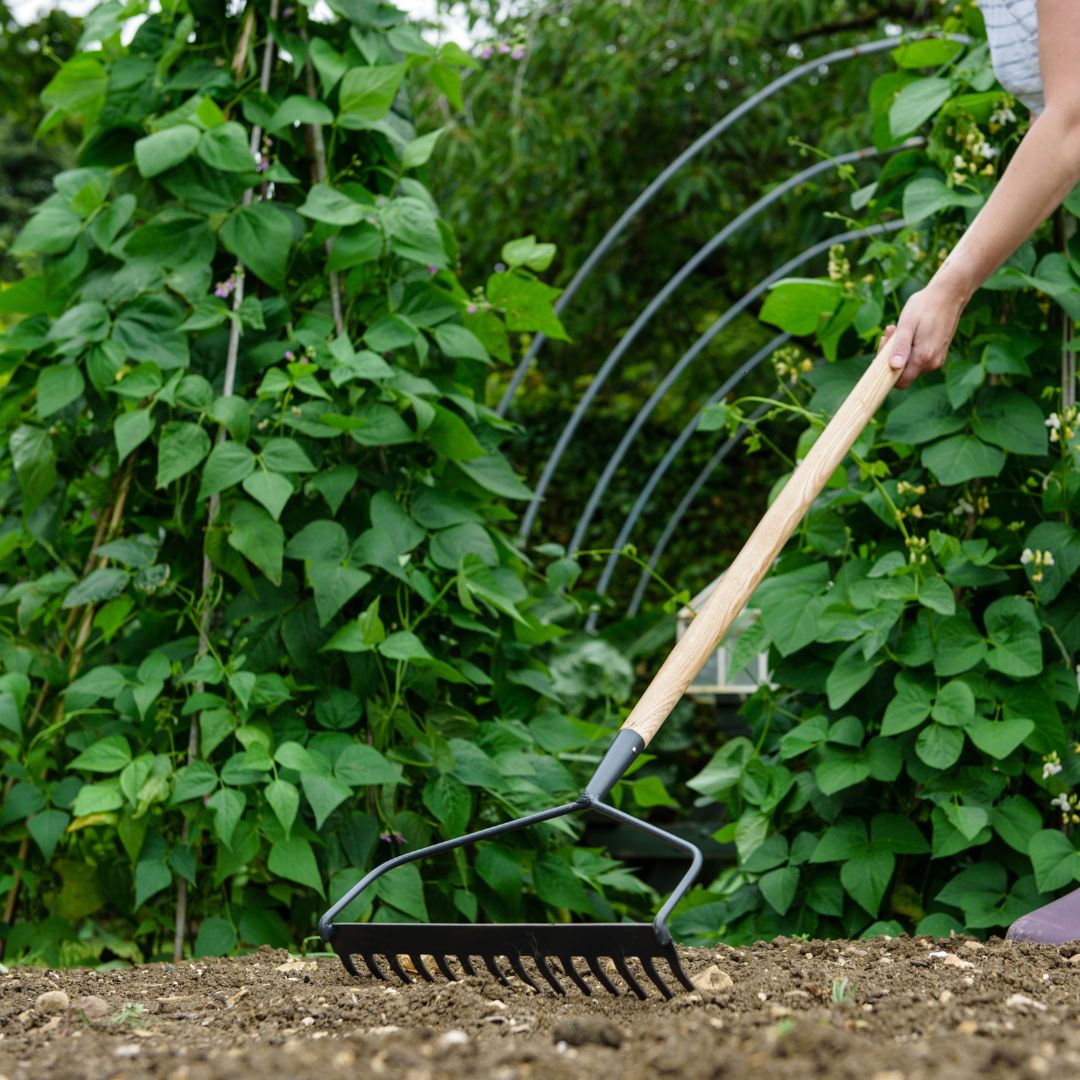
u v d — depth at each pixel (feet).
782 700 8.10
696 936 7.82
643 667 15.83
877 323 7.48
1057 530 7.03
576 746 8.43
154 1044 4.31
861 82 18.97
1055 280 7.09
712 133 13.07
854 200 8.15
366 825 7.20
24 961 7.36
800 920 7.36
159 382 7.35
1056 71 5.85
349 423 7.31
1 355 7.87
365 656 7.37
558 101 19.84
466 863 7.67
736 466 21.98
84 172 8.01
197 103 7.75
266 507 6.99
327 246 7.95
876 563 7.13
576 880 7.75
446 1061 3.82
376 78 7.84
